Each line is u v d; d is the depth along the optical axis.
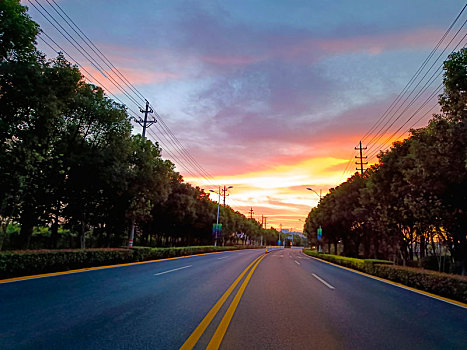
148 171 21.86
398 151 16.94
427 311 6.79
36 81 11.61
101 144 19.44
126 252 16.77
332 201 36.00
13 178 13.36
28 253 9.87
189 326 4.98
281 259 27.88
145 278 10.73
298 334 4.79
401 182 16.34
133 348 3.96
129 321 5.21
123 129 19.39
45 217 19.34
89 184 18.84
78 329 4.70
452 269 16.06
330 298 8.10
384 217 18.77
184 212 39.59
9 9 10.24
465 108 10.54
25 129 12.40
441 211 13.50
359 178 30.41
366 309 6.85
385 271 13.79
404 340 4.66
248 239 115.31
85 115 18.03
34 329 4.62
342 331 5.04
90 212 21.83
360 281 12.41
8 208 15.31
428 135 12.94
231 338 4.47
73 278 9.77
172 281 10.20
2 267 8.84
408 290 10.10
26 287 7.79
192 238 62.91
